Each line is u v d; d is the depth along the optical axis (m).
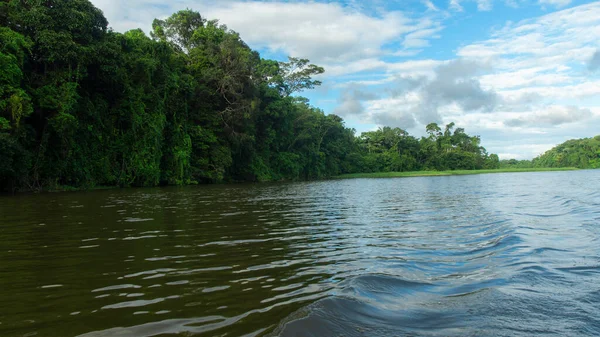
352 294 4.50
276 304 4.21
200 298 4.45
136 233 8.84
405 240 8.20
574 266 5.83
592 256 6.46
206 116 40.94
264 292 4.65
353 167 88.75
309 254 6.80
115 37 29.89
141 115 30.91
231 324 3.67
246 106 42.16
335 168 79.69
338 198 20.17
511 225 10.01
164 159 35.12
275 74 58.47
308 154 66.44
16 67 21.25
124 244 7.59
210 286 4.91
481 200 18.75
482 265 6.01
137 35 37.69
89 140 27.86
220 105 43.59
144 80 32.00
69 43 23.64
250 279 5.23
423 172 91.62
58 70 24.64
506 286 4.91
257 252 6.95
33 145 24.31
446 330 3.61
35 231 9.00
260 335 3.40
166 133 35.19
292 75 60.69
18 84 21.83
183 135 36.03
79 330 3.54
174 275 5.41
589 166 112.81
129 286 4.91
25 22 23.19
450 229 9.73
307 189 29.52
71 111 24.78
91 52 25.11
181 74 38.19
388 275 5.39
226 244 7.67
